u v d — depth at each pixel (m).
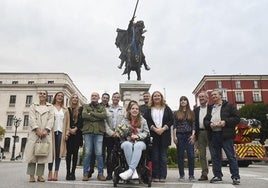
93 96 6.93
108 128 6.91
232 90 59.81
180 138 7.26
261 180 6.87
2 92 56.69
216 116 6.62
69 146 6.97
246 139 16.12
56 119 6.89
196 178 7.99
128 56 14.40
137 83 13.11
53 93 55.75
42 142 6.39
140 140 5.88
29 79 58.47
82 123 7.07
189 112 7.35
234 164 6.19
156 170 6.48
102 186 5.48
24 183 5.91
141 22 14.92
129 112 6.30
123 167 5.75
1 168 11.96
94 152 7.46
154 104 6.95
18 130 54.53
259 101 59.16
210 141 6.83
